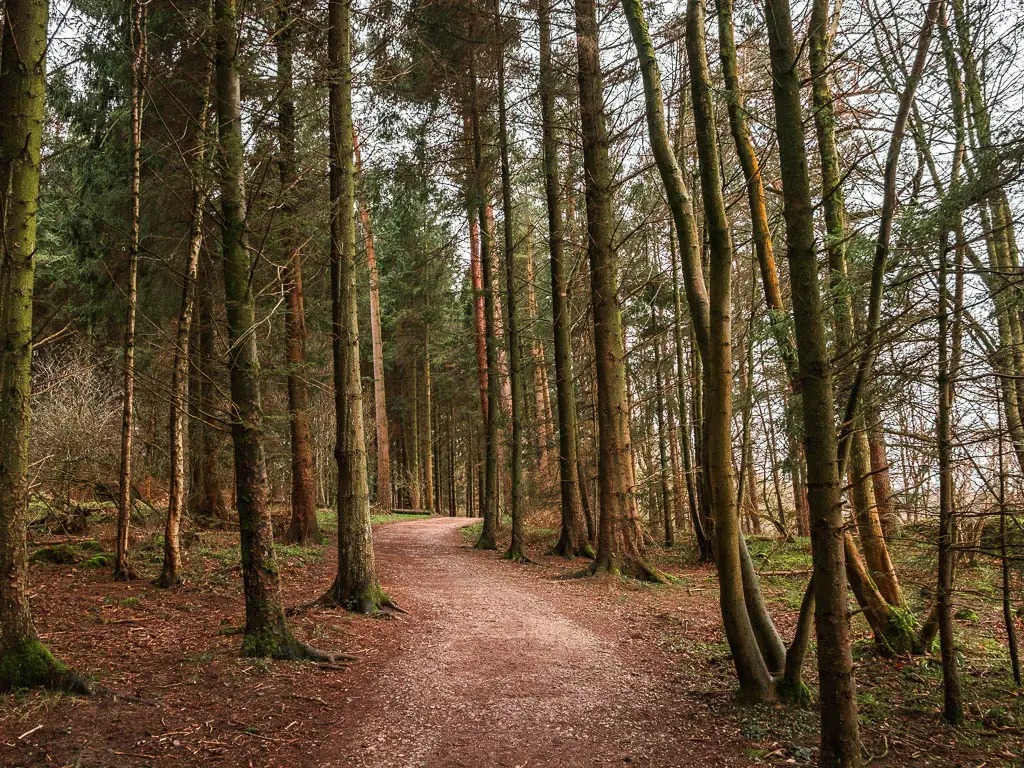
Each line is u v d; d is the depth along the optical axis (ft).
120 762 12.37
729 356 15.40
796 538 49.21
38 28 15.83
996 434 13.19
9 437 15.07
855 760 11.13
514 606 29.48
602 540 37.58
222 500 48.01
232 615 24.06
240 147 19.76
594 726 15.20
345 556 26.68
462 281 89.92
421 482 115.65
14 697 14.16
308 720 15.15
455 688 17.87
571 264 52.90
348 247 27.43
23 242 15.43
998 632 21.90
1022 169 11.76
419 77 40.24
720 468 16.06
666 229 48.16
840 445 12.98
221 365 21.26
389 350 104.06
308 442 45.83
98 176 37.09
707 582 36.96
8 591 14.96
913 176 15.25
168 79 30.96
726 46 15.61
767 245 16.60
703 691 17.38
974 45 14.38
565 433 46.26
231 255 19.34
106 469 41.22
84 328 41.86
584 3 37.42
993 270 12.29
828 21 18.31
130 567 29.71
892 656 19.07
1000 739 13.55
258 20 21.65
